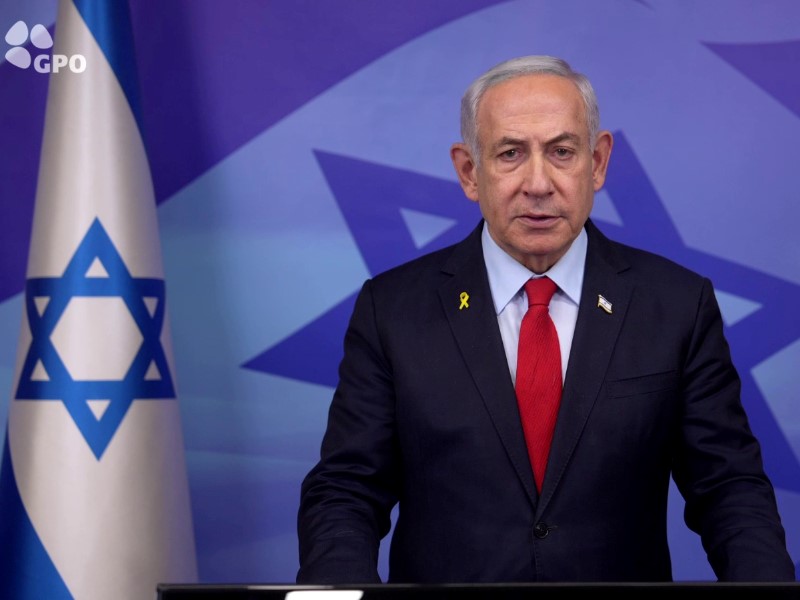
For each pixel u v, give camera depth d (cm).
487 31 776
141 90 735
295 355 770
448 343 514
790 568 431
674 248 760
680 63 766
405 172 775
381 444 515
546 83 494
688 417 503
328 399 769
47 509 650
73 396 654
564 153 490
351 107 777
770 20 764
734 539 450
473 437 492
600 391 493
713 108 763
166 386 684
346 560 444
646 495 494
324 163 775
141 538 660
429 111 777
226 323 769
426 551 495
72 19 688
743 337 755
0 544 664
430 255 566
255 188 773
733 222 760
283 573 763
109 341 661
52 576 648
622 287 519
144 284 676
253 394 768
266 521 764
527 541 479
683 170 762
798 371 753
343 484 505
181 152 771
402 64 778
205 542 761
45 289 664
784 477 750
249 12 778
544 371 499
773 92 762
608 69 769
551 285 515
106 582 650
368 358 532
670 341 506
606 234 761
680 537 755
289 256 772
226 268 770
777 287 756
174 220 769
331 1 779
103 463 654
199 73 775
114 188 673
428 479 500
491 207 500
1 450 762
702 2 767
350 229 773
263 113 775
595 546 479
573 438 485
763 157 760
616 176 763
